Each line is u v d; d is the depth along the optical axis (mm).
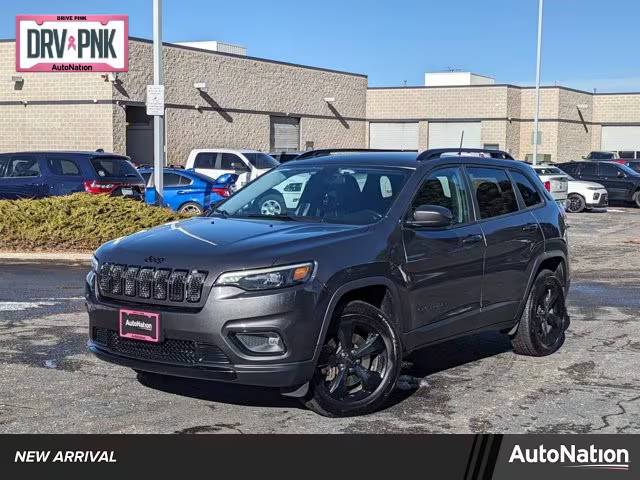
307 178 6793
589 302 10523
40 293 10594
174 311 5316
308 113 41469
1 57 31141
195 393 6297
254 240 5590
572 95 48219
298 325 5270
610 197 32000
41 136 30891
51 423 5602
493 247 6887
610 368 7254
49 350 7551
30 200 14953
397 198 6250
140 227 14734
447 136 46594
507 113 45469
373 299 6074
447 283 6418
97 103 30000
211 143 35000
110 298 5680
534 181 7859
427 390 6520
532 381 6816
